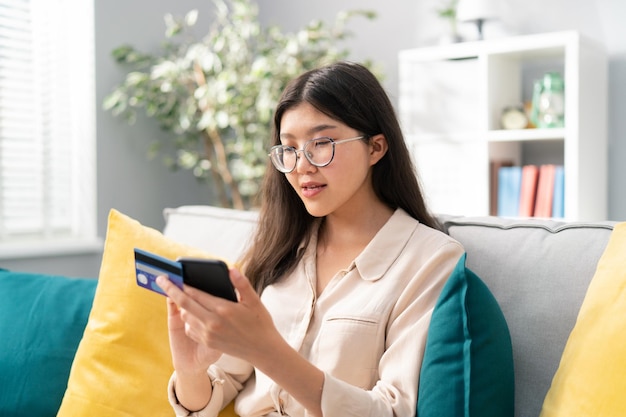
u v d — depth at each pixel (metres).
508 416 0.97
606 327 0.89
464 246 1.27
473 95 2.99
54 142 3.15
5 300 1.63
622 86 2.96
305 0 3.87
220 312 0.89
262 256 1.38
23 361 1.53
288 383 0.96
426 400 0.99
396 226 1.26
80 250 3.11
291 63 3.11
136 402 1.36
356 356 1.15
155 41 3.50
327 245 1.35
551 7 3.12
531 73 3.16
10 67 2.96
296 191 1.30
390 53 3.60
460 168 3.04
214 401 1.25
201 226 1.75
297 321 1.27
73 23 3.20
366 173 1.28
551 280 1.13
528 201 2.86
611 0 2.96
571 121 2.71
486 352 0.97
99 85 3.23
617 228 1.07
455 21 3.25
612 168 2.99
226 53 3.34
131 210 3.40
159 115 3.32
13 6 2.95
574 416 0.87
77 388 1.41
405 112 3.18
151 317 1.41
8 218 2.97
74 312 1.58
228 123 3.20
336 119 1.23
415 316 1.14
